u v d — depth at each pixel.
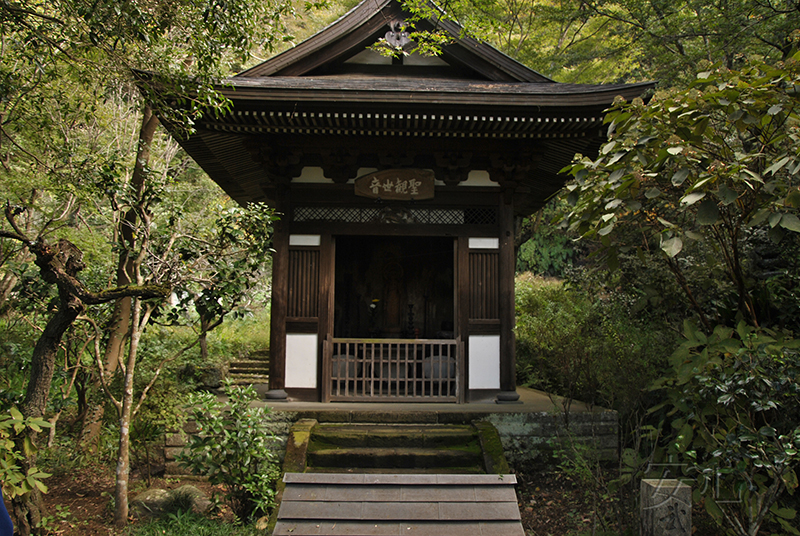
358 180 7.76
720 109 4.38
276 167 7.81
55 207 8.20
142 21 4.89
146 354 8.29
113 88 6.45
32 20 5.51
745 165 4.28
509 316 7.70
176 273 5.52
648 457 5.08
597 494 5.38
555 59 14.30
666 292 6.39
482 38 7.29
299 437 6.16
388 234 7.87
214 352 11.41
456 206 7.93
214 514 5.46
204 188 14.59
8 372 7.30
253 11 5.21
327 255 7.81
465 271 7.82
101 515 5.39
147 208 5.60
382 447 6.23
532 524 5.54
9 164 7.43
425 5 7.13
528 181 10.21
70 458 6.63
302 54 7.62
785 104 4.09
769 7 9.90
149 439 6.47
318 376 7.64
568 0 12.81
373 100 6.62
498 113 6.78
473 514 4.64
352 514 4.62
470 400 7.62
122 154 8.76
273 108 6.69
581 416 6.70
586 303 7.59
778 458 3.77
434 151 7.73
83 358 6.98
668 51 11.97
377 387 9.38
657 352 5.86
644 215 4.99
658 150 4.41
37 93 6.81
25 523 4.78
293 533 4.47
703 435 4.59
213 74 5.87
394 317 10.89
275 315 7.66
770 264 6.43
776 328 5.06
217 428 5.32
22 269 6.68
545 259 19.95
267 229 6.12
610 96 6.59
